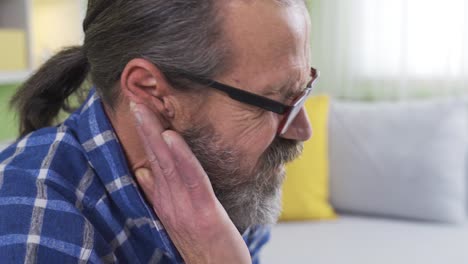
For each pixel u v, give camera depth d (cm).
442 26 196
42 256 58
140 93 63
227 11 60
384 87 209
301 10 64
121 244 68
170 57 61
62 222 61
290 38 61
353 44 211
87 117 69
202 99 63
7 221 59
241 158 67
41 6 179
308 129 72
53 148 67
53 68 79
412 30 201
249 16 60
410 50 202
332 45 213
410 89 205
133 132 67
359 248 156
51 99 82
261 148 67
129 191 67
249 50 60
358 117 185
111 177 67
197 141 66
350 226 175
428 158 172
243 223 74
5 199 61
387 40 205
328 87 217
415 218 177
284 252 155
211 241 66
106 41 64
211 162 67
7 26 163
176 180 65
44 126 85
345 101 207
